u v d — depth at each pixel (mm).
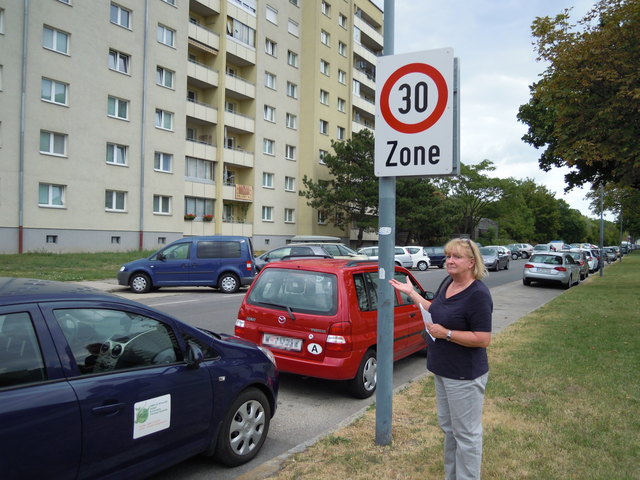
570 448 3863
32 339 2621
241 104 36156
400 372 6758
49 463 2506
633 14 10000
